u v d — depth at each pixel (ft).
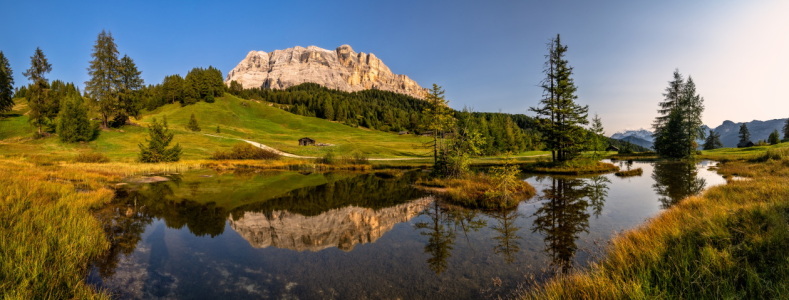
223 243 31.50
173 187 72.84
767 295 13.46
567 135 107.04
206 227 37.91
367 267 24.89
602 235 32.14
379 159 180.65
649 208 44.50
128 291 20.54
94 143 178.29
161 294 20.34
